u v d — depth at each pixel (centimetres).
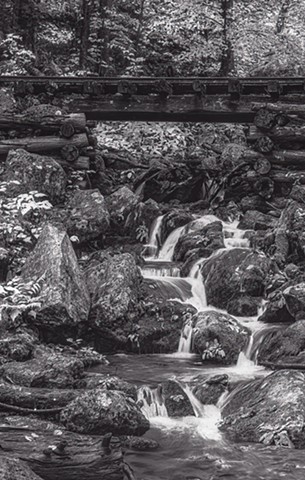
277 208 1229
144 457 577
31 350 771
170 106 1312
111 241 1122
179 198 1335
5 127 1248
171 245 1131
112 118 1341
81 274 893
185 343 866
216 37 1914
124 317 862
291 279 951
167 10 1953
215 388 700
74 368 709
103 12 1834
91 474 505
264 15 2069
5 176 1130
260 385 679
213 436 624
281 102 1288
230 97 1297
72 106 1323
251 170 1273
